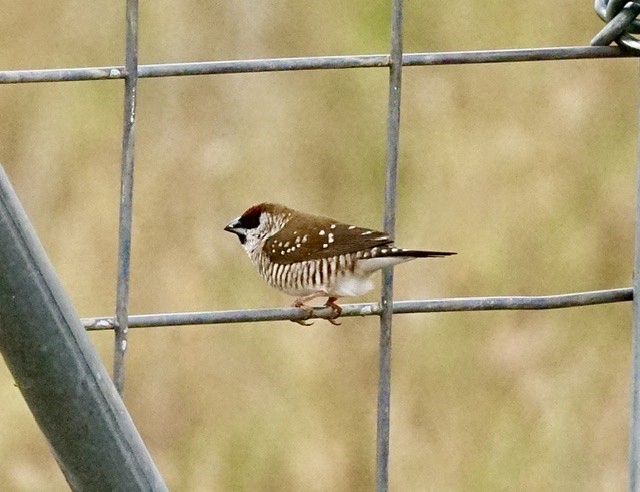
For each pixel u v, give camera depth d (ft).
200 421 39.52
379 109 44.93
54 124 44.14
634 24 18.22
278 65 17.79
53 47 45.96
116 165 43.47
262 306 40.37
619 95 42.91
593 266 41.16
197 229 41.91
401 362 40.47
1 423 38.81
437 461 39.27
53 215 42.34
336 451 39.11
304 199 43.73
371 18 47.34
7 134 44.21
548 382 39.86
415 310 18.35
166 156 43.68
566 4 45.68
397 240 41.70
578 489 38.81
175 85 45.42
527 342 40.37
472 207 42.09
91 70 17.57
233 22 47.09
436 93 44.55
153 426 39.45
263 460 39.14
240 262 41.04
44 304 13.46
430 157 43.11
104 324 17.72
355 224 43.80
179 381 39.68
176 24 46.83
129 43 17.66
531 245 41.42
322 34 47.14
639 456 18.44
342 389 39.88
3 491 38.29
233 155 44.01
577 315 40.63
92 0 46.29
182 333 39.81
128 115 17.83
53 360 13.61
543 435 39.24
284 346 39.99
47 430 13.98
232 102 45.47
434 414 39.86
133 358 39.73
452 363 40.32
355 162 44.52
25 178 43.39
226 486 39.01
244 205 42.91
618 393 39.60
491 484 39.04
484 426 39.63
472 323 40.70
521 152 42.39
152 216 41.98
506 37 45.68
